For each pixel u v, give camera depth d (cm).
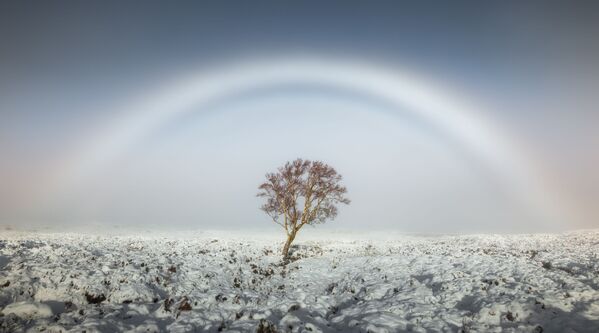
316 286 1817
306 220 2966
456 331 1045
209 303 1325
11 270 1377
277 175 3045
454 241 4112
